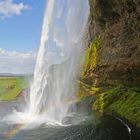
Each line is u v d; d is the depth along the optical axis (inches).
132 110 1704.0
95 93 2180.1
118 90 1990.7
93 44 2470.5
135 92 1946.4
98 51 2343.8
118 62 2055.9
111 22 2229.3
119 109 1801.2
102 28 2400.3
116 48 2117.4
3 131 1567.4
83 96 2240.4
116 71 2057.1
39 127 1628.9
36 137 1441.9
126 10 1988.2
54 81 2390.5
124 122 1593.3
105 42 2289.6
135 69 1969.7
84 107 2053.4
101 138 1374.3
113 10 2135.8
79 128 1549.0
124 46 2046.0
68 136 1432.1
